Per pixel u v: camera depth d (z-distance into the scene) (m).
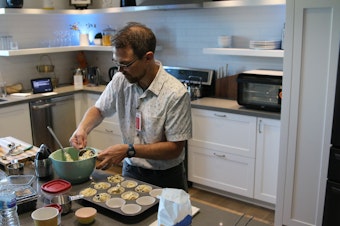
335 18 2.21
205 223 1.33
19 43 4.13
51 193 1.40
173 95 1.72
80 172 1.63
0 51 3.66
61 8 4.44
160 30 4.04
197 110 3.28
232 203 3.27
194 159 3.43
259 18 3.36
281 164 2.64
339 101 2.22
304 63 2.38
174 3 3.37
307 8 2.29
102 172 1.80
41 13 3.85
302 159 2.54
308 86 2.40
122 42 1.60
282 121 2.56
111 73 4.44
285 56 2.44
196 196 3.41
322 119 2.39
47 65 4.32
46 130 3.85
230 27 3.55
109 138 4.11
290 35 2.39
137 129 1.87
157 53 4.12
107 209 1.40
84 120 1.99
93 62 4.75
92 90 4.05
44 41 4.38
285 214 2.72
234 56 3.56
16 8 3.70
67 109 4.05
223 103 3.30
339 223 2.39
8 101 3.47
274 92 2.89
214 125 3.21
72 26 4.65
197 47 3.80
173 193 1.19
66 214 1.38
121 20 4.36
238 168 3.17
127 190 1.55
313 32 2.30
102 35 4.41
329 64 2.29
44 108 3.79
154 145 1.72
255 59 3.45
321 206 2.53
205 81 3.63
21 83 4.20
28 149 2.01
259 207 3.19
